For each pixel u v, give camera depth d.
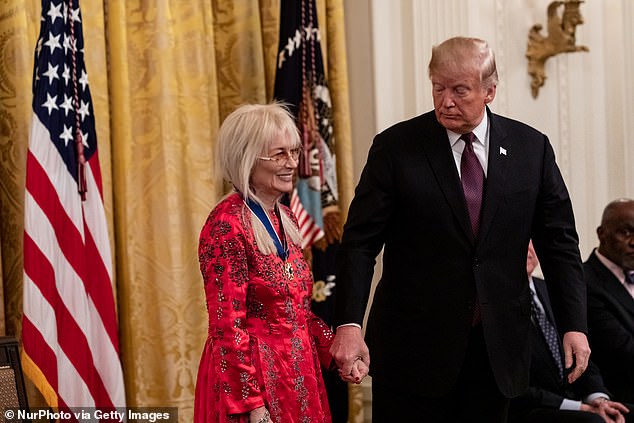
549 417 4.88
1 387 3.95
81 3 5.37
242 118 3.50
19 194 5.03
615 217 5.69
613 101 7.58
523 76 7.17
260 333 3.46
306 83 6.07
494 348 3.64
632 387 5.53
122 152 5.53
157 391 5.58
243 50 6.19
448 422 3.78
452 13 6.79
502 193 3.68
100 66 5.44
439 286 3.67
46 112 4.78
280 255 3.54
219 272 3.35
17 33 5.04
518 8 7.15
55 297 4.77
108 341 4.94
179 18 5.83
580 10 7.47
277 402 3.45
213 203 5.83
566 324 3.77
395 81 6.73
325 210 6.20
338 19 6.53
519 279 3.75
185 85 5.78
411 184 3.66
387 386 3.79
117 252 5.56
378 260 6.77
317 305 6.18
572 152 7.38
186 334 5.66
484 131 3.75
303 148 5.99
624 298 5.64
